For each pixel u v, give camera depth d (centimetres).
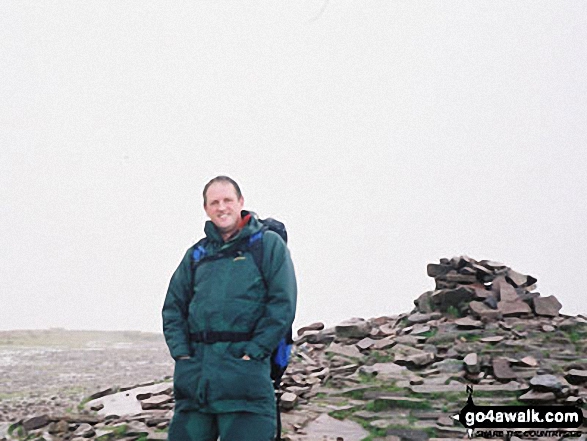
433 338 1067
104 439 726
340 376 947
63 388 1268
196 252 466
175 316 458
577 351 988
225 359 430
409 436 695
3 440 764
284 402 799
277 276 439
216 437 454
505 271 1261
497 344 1008
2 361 1991
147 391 965
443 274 1274
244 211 469
